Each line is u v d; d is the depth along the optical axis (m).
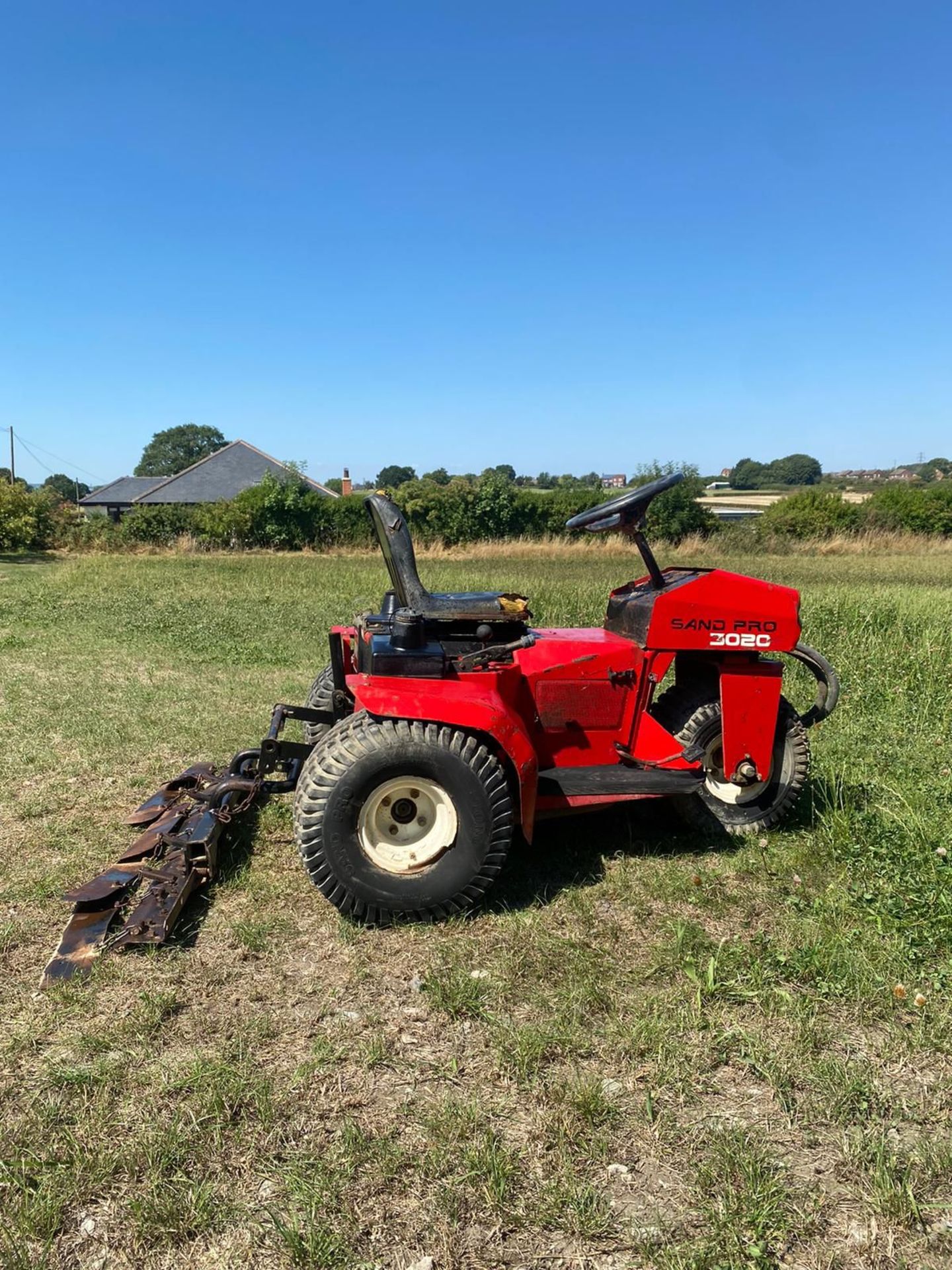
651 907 4.06
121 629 11.23
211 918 3.89
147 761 6.01
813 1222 2.32
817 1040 3.07
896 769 5.89
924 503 33.91
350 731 3.80
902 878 4.15
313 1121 2.66
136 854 4.27
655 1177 2.47
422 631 4.06
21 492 30.06
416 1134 2.61
